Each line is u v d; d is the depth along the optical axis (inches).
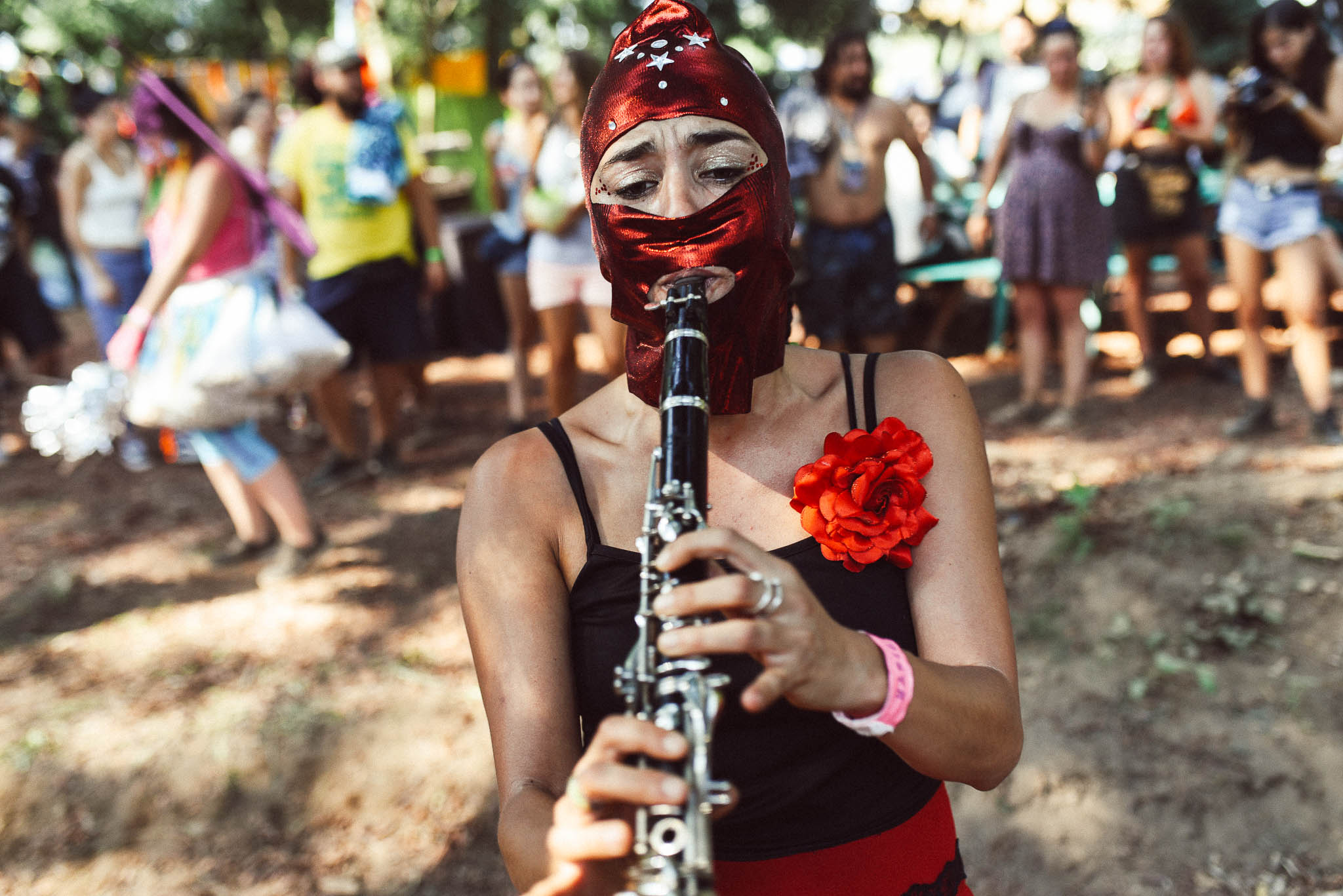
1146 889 103.8
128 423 217.2
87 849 112.1
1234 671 119.4
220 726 122.2
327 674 132.3
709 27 47.6
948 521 47.3
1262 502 142.5
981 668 44.1
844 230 181.5
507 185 201.9
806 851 45.4
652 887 34.3
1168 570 132.6
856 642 37.9
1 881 108.9
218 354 139.0
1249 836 106.4
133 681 132.6
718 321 46.4
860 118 178.9
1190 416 193.6
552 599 47.6
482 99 513.0
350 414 196.1
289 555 159.2
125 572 164.7
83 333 377.7
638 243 45.6
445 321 285.7
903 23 655.1
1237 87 163.8
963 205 253.9
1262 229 165.5
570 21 545.3
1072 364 193.0
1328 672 116.5
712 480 49.4
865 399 50.6
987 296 294.7
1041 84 235.5
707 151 45.3
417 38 498.3
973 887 107.1
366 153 179.2
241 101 248.8
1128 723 117.0
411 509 183.2
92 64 555.5
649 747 33.9
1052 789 112.6
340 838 113.8
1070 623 130.0
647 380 47.4
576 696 47.8
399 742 121.6
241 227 141.5
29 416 132.0
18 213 253.9
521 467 49.6
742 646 34.4
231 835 114.1
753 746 45.2
